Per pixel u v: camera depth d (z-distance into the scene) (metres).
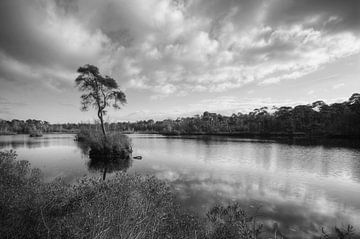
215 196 10.20
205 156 24.88
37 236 4.28
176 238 4.69
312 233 6.85
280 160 22.05
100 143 22.59
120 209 4.69
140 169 16.98
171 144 42.47
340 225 7.49
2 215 4.90
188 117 134.62
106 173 15.22
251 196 10.45
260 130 87.12
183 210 7.98
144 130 148.50
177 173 15.56
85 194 6.25
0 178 7.06
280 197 10.45
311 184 13.02
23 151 28.12
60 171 15.53
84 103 28.36
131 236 3.85
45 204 5.72
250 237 5.50
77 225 4.35
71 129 142.88
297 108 83.50
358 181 13.81
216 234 5.27
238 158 23.33
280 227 7.20
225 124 105.94
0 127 108.75
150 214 5.04
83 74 27.33
